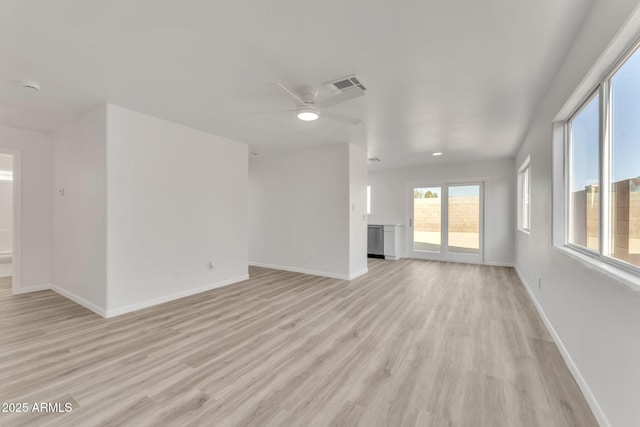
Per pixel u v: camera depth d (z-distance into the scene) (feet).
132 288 11.07
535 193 11.71
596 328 5.60
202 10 5.56
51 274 14.11
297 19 5.84
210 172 14.20
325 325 9.79
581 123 7.57
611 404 4.95
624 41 4.76
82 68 7.80
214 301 12.30
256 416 5.43
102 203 10.49
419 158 20.15
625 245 5.24
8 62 7.47
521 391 6.18
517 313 10.92
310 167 17.63
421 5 5.44
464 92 9.25
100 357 7.55
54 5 5.40
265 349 8.05
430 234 23.44
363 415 5.47
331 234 16.89
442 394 6.09
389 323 9.96
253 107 10.65
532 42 6.62
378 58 7.29
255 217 20.24
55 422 5.24
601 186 5.95
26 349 7.96
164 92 9.34
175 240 12.60
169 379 6.60
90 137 11.10
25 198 13.52
